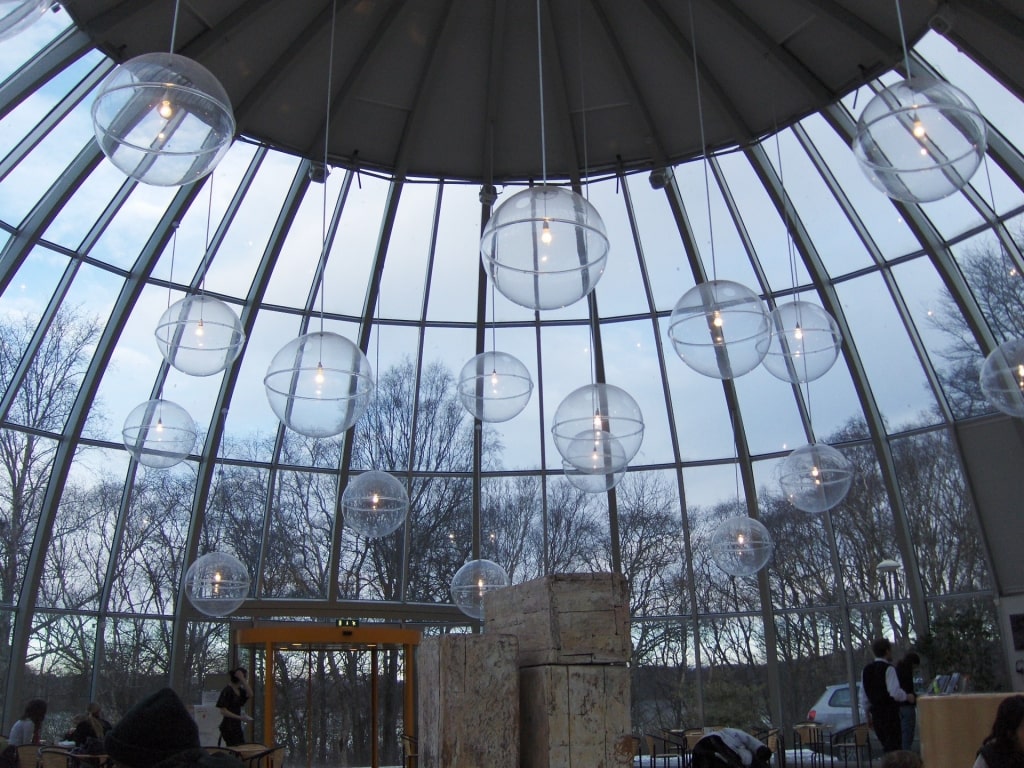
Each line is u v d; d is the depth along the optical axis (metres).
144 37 8.70
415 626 13.41
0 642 11.36
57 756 8.23
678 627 13.55
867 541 12.85
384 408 13.52
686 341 6.47
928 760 5.70
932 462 12.38
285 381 6.44
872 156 4.71
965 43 8.65
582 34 9.41
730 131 10.53
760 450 13.40
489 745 4.63
